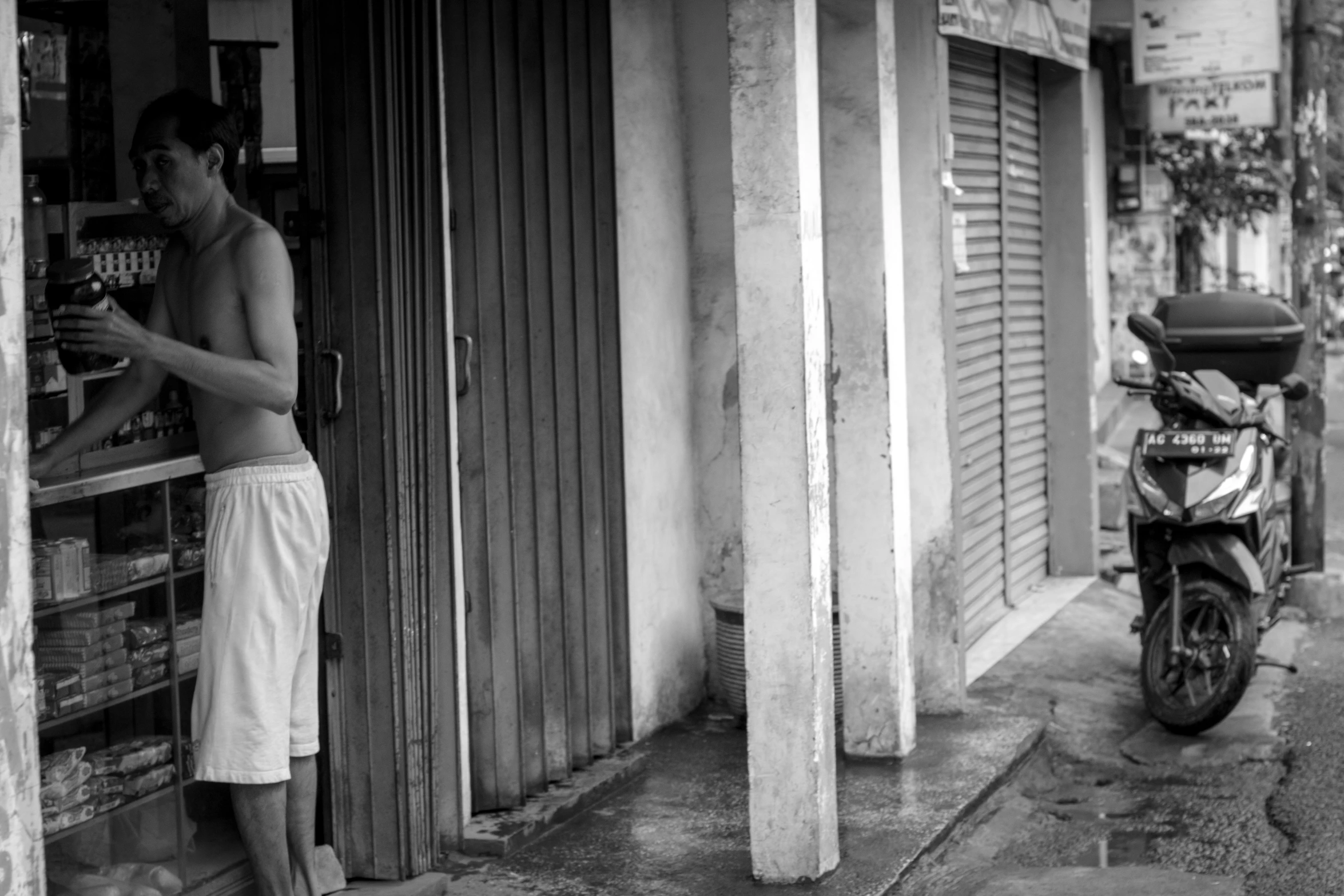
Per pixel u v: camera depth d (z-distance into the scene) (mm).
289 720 4121
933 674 6703
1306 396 7559
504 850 5016
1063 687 7293
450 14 5148
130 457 4090
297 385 4172
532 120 5516
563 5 5695
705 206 6684
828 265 5949
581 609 5785
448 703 4926
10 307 2766
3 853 2762
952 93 7777
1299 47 8859
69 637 3916
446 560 4871
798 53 4574
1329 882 4984
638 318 6305
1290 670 7266
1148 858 5305
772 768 4762
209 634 3973
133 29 4754
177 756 4195
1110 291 13984
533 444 5426
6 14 2746
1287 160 15320
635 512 6285
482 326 5246
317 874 4406
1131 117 12820
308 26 4469
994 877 5062
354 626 4621
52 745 4023
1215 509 6477
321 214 4508
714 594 6840
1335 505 11914
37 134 4605
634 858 5035
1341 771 6098
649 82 6367
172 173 3922
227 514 3969
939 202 6785
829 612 4824
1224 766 6246
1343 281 21750
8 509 2764
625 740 6223
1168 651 6516
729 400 6750
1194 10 9930
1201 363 7555
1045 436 9477
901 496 6043
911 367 6773
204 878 4242
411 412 4602
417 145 4586
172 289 4074
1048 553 9570
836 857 4934
